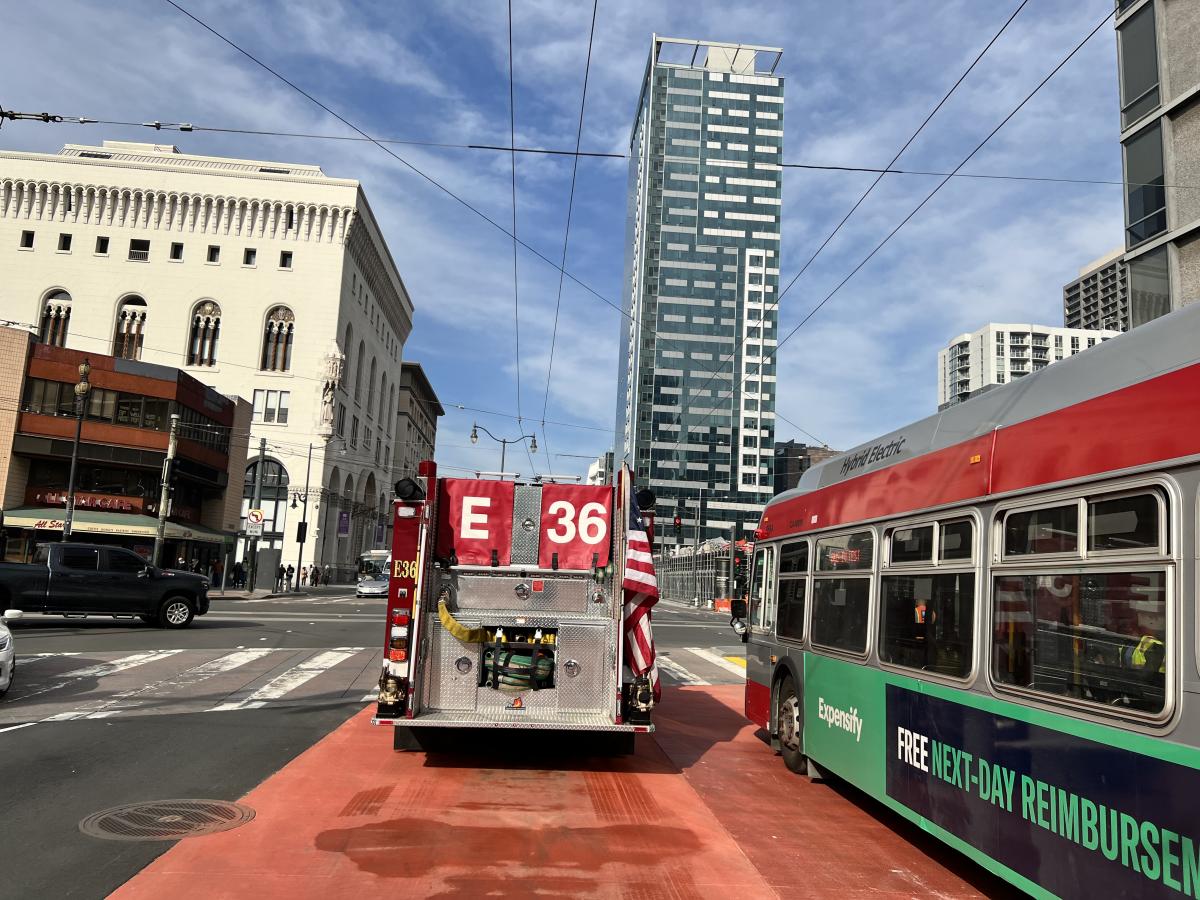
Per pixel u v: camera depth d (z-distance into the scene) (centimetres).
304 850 549
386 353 8950
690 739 1020
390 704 775
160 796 670
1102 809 379
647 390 10781
